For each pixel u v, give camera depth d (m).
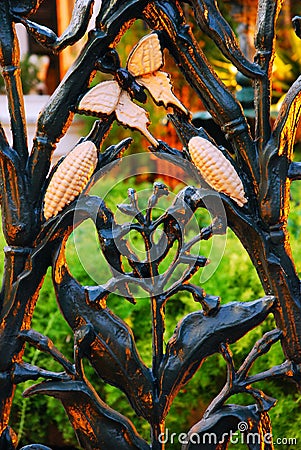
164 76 1.72
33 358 3.70
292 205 4.37
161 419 1.78
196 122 3.14
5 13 1.74
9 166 1.75
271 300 1.77
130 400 1.78
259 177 1.76
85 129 7.33
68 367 1.77
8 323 1.78
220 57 7.38
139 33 7.74
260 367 3.42
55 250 1.76
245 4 7.79
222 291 3.50
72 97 1.74
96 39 1.71
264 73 1.75
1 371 1.79
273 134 1.76
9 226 1.76
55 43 1.73
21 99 1.77
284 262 1.77
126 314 3.57
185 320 1.77
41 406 4.03
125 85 1.72
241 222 1.76
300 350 1.78
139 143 7.71
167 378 1.77
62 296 1.76
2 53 1.74
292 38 7.73
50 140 1.75
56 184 1.73
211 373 3.56
